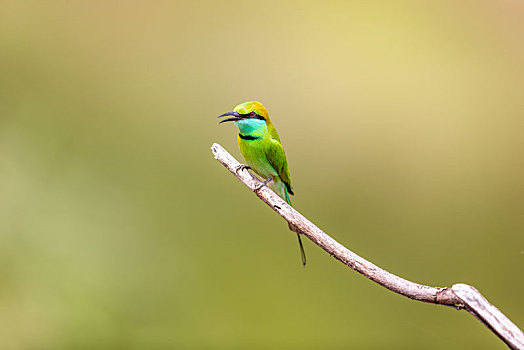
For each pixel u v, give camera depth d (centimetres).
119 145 848
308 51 908
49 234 764
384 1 933
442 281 828
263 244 822
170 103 879
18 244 753
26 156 804
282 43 912
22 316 717
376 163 874
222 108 884
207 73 898
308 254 815
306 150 873
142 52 894
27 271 739
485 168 870
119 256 780
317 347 752
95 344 721
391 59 909
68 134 834
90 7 887
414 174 869
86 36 882
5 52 847
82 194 804
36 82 848
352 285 797
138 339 738
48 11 877
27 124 823
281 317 769
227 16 920
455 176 869
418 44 919
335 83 896
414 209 860
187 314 761
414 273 830
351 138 880
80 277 750
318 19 926
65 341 714
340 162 872
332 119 882
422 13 934
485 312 303
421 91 895
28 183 788
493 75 905
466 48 922
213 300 775
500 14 930
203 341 745
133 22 903
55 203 788
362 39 918
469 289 309
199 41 908
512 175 866
